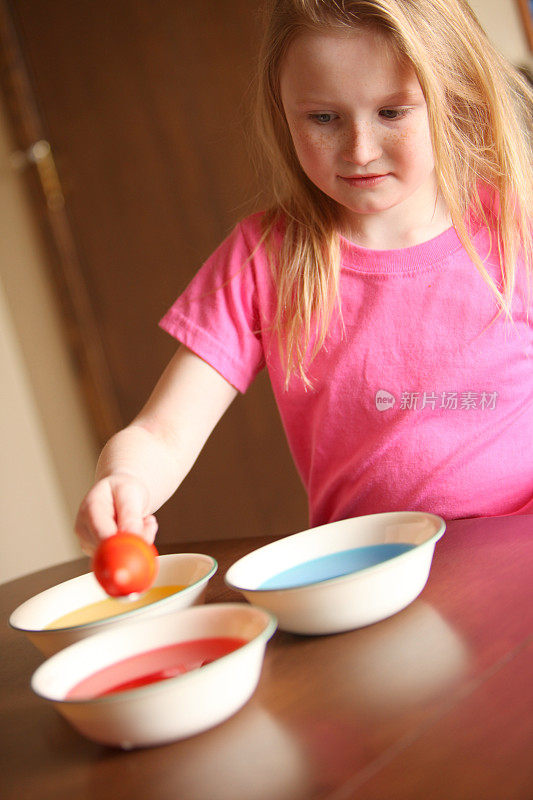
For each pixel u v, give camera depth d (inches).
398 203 44.1
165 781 21.9
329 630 28.3
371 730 22.2
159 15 105.2
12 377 121.0
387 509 48.2
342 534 33.9
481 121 47.9
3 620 41.3
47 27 112.7
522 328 49.1
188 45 104.4
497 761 19.7
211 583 36.9
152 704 22.6
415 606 29.6
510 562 32.0
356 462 48.6
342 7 39.2
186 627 27.2
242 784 21.0
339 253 49.3
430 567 33.0
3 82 116.7
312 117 41.1
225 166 105.7
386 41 39.2
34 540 118.5
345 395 49.0
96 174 114.9
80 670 26.3
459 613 28.2
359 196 42.4
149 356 117.8
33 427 122.0
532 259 49.3
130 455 40.5
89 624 29.2
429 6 44.5
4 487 116.9
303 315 49.0
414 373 48.4
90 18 109.9
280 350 49.8
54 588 35.1
